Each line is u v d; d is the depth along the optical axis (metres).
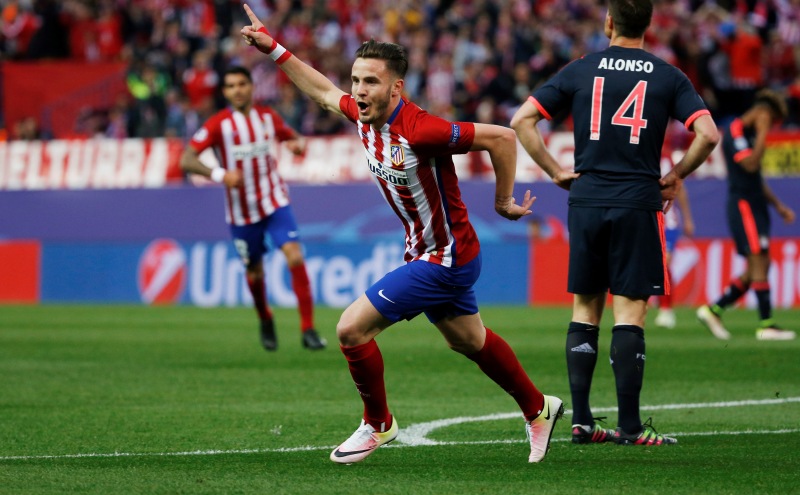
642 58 19.78
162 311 55.47
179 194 61.22
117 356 36.03
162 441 20.88
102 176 64.94
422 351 36.81
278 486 16.59
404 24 75.56
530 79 68.19
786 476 17.22
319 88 19.05
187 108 70.94
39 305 60.22
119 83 77.44
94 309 56.91
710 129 19.16
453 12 75.50
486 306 55.84
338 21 78.44
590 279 20.09
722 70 67.69
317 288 58.41
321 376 30.91
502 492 16.09
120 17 83.12
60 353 36.97
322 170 60.97
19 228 64.12
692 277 54.62
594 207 19.66
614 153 19.61
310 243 58.72
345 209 58.59
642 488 16.34
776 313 50.34
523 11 74.94
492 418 23.53
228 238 60.19
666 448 19.86
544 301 56.25
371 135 17.77
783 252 53.09
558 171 20.28
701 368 31.64
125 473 17.67
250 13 19.16
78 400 26.50
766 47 70.69
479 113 66.19
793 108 65.25
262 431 22.03
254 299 37.12
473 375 30.83
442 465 18.38
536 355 34.75
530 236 56.72
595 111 19.75
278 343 39.94
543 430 18.64
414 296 17.84
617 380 20.06
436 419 23.42
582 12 74.31
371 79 17.17
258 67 72.88
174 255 60.97
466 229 18.02
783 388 27.94
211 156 62.91
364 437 18.42
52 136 77.44
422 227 17.92
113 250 62.16
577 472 17.66
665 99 19.55
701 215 54.41
